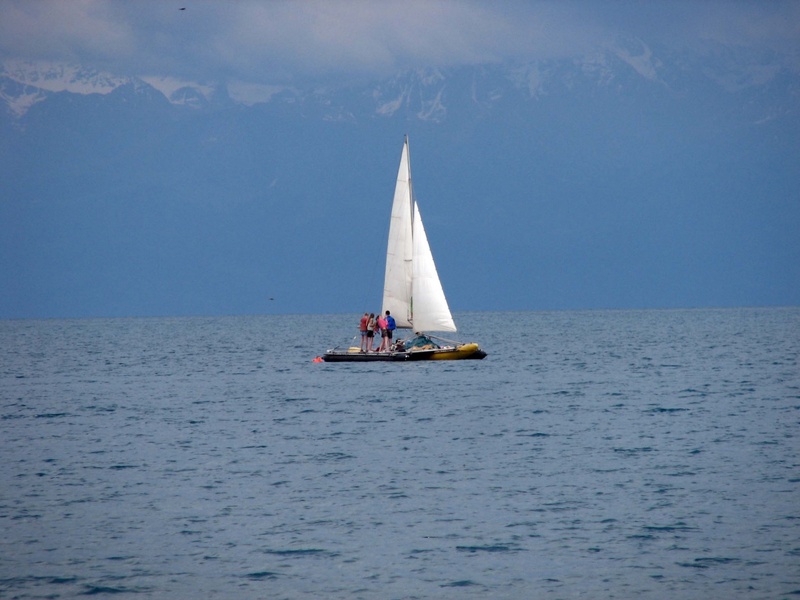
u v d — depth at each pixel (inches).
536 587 2992.1
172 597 2950.3
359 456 4970.5
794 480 4192.9
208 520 3713.1
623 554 3255.4
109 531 3582.7
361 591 2982.3
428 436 5590.6
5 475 4562.0
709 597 2886.3
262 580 3078.2
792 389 7839.6
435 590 2982.3
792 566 3107.8
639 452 4928.6
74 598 2942.9
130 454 5108.3
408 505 3902.6
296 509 3860.7
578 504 3868.1
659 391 7829.7
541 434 5585.6
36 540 3481.8
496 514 3747.5
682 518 3636.8
